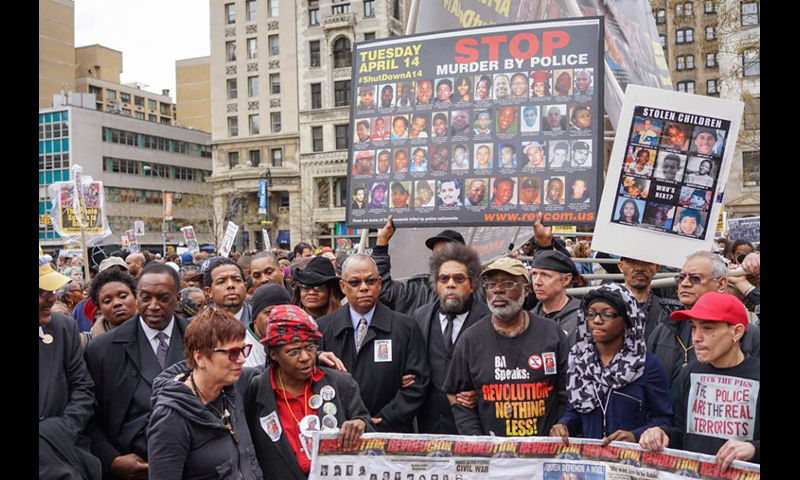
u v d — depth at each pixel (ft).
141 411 13.47
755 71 74.28
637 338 11.14
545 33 16.10
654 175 14.16
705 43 57.16
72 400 12.94
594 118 15.66
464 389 13.00
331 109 168.96
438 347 14.82
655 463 10.34
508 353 12.63
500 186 16.19
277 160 179.42
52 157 210.38
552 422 12.53
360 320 14.62
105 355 13.78
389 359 14.16
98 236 48.42
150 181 231.50
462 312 14.97
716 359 10.68
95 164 213.05
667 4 57.93
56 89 296.71
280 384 11.46
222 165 185.68
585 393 11.37
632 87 14.28
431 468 11.14
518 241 25.77
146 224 224.94
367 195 17.37
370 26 164.35
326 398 11.39
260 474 10.83
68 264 46.06
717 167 14.01
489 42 16.53
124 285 16.49
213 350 10.22
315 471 10.94
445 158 16.67
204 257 54.95
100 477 12.80
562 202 15.67
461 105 16.65
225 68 186.19
